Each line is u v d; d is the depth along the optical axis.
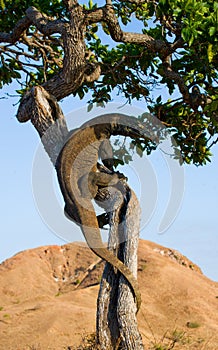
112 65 12.09
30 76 12.66
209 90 11.19
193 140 12.66
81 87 12.16
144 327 35.16
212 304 40.97
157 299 41.09
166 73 10.73
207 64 10.37
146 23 12.60
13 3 11.50
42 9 11.41
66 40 9.13
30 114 9.14
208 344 30.45
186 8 9.04
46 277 52.28
